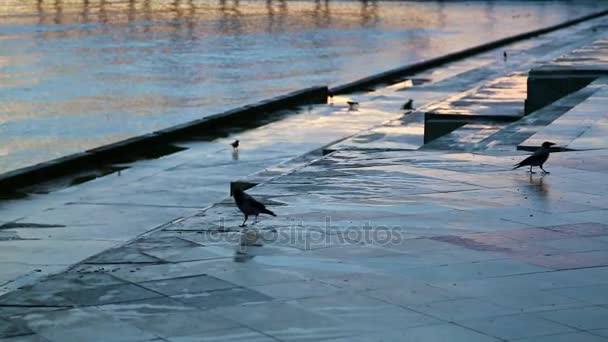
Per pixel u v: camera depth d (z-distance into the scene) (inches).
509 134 912.9
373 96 1748.3
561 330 413.7
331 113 1536.7
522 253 522.0
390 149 817.5
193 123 1331.2
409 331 410.6
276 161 1147.9
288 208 610.9
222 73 2182.6
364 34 3280.0
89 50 2625.5
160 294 452.1
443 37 3228.3
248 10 4350.4
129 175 1066.1
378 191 655.1
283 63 2406.5
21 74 2106.3
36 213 889.5
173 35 3110.2
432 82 2004.2
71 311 429.1
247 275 480.4
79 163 1096.2
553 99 1263.5
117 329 409.1
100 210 902.4
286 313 429.1
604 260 512.1
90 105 1700.3
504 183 679.7
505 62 2309.3
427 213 599.5
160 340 398.3
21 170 1027.9
